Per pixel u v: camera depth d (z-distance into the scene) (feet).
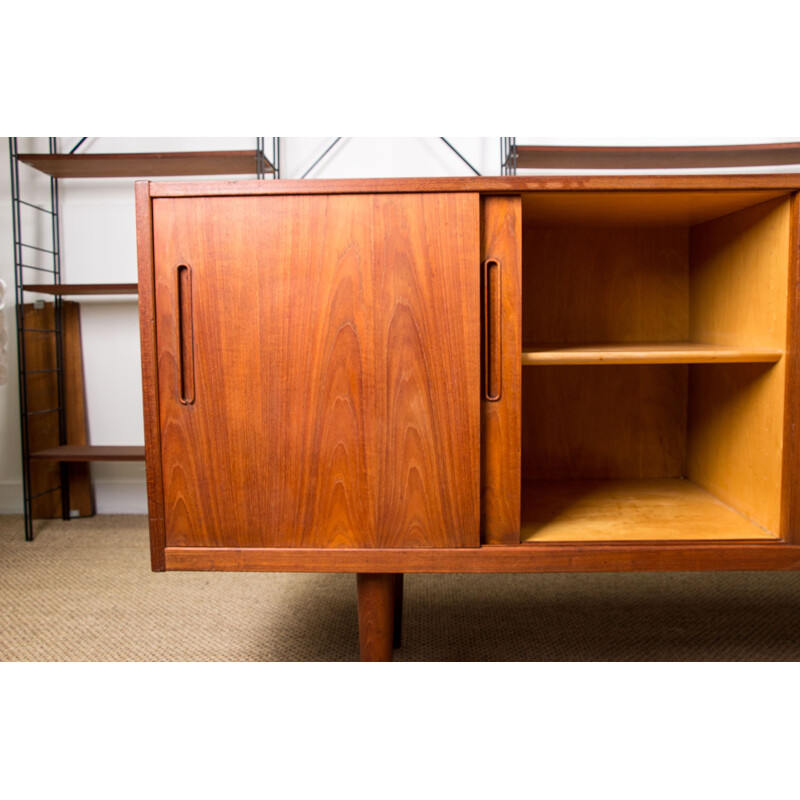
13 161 6.97
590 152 6.12
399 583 4.18
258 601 5.04
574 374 4.65
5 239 7.47
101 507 7.68
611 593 5.16
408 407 3.21
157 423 3.25
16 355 7.49
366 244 3.14
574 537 3.43
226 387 3.23
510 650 4.18
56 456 6.67
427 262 3.15
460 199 3.12
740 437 3.84
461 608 4.89
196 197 3.16
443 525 3.27
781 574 5.54
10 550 6.29
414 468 3.24
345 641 4.34
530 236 4.55
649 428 4.70
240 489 3.27
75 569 5.74
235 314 3.19
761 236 3.55
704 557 3.32
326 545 3.29
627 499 4.15
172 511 3.30
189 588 5.32
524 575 5.58
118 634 4.45
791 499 3.32
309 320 3.18
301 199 3.14
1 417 7.59
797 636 4.34
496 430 3.27
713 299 4.20
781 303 3.36
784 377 3.33
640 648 4.19
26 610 4.87
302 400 3.22
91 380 7.54
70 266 7.43
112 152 7.31
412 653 4.15
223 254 3.17
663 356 3.33
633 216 4.03
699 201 3.49
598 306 4.60
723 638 4.32
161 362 3.23
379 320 3.17
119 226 7.37
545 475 4.72
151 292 3.19
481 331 3.22
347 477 3.25
